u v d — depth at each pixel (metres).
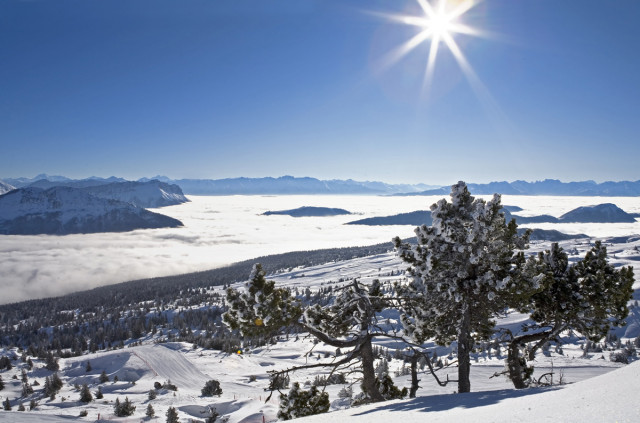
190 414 70.69
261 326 12.68
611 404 4.61
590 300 15.39
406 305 16.00
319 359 113.62
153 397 85.25
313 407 14.70
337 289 14.91
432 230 15.68
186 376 112.69
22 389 100.62
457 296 14.48
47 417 53.88
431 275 15.20
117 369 113.06
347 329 14.39
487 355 92.38
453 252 15.30
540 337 15.98
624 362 89.81
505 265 14.90
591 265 15.73
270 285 12.83
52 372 116.00
